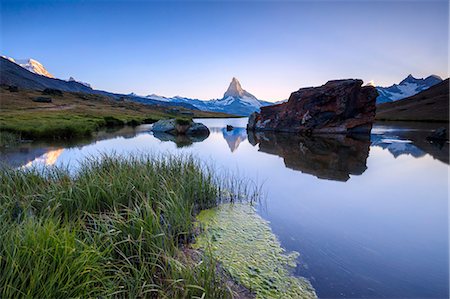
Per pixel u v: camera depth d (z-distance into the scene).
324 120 33.56
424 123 65.62
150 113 109.88
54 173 8.45
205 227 6.09
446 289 3.99
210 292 3.43
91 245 3.69
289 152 18.84
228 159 15.84
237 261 4.64
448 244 5.43
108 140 25.84
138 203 6.00
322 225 6.39
